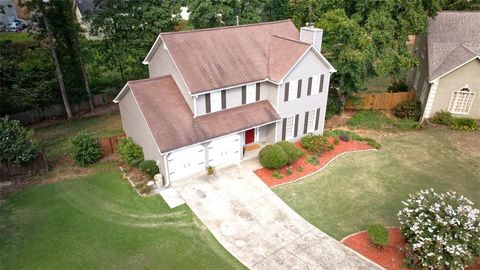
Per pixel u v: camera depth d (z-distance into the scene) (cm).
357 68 2845
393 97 3497
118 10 3381
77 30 3431
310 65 2594
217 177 2341
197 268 1628
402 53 3017
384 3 2811
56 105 3422
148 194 2169
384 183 2328
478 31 3319
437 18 3478
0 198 2133
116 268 1630
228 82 2383
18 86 3073
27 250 1731
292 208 2062
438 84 3044
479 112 3114
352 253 1722
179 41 2402
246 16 3991
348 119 3325
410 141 2911
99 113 3538
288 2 4312
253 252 1728
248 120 2484
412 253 1614
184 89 2325
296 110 2709
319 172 2447
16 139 2320
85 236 1828
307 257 1698
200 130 2294
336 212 2036
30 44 4356
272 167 2377
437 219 1538
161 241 1792
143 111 2197
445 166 2538
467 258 1505
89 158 2484
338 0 2978
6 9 5769
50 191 2211
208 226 1900
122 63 3703
